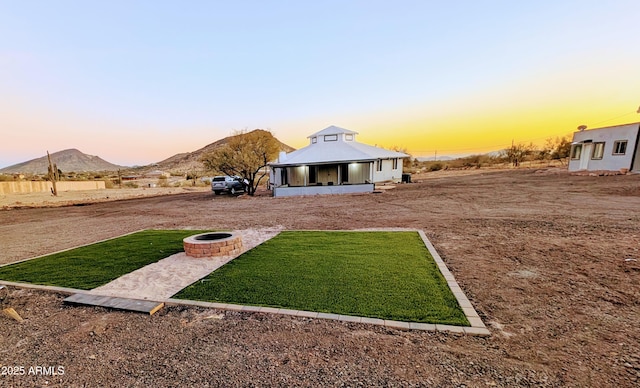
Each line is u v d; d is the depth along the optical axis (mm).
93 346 2518
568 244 4910
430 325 2559
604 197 9820
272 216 9984
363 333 2486
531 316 2680
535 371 1903
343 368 2031
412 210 9766
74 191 26594
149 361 2246
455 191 14328
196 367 2135
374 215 9227
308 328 2621
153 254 5531
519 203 9688
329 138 24297
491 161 41219
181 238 6922
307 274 4000
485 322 2600
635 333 2332
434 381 1846
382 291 3330
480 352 2154
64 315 3166
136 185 33906
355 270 4078
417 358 2109
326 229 7391
